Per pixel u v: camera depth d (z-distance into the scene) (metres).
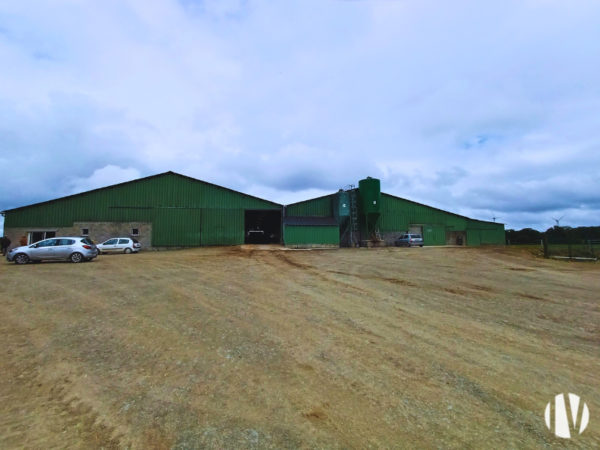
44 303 7.71
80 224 29.45
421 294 8.67
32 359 4.58
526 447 2.68
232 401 3.43
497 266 15.51
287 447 2.69
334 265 15.57
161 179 31.19
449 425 2.99
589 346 5.03
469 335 5.47
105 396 3.58
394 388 3.68
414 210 40.22
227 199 32.16
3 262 18.05
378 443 2.73
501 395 3.54
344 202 36.78
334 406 3.32
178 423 3.05
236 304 7.53
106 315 6.67
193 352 4.76
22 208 28.86
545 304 7.71
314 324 6.02
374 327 5.85
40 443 2.80
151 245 30.27
